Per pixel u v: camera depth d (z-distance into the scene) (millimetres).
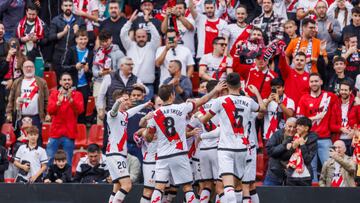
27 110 52969
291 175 46688
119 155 44406
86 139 52969
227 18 56969
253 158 44125
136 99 49688
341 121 50562
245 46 51781
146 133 44000
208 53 54312
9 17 57219
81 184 46281
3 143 51750
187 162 43969
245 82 51938
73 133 51938
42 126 53156
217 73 52562
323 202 45656
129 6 58031
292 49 53844
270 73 51312
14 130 52969
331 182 47500
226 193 42688
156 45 54469
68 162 51812
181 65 52125
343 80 50844
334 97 50469
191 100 44188
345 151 49094
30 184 46469
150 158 45094
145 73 54156
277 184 47375
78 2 57344
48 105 51688
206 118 43469
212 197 46188
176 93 51375
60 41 55750
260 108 47125
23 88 53062
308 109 50469
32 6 55844
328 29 54969
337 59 52062
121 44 55469
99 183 46500
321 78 53438
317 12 55156
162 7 57688
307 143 47281
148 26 54469
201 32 55438
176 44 53875
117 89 50719
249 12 57531
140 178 48375
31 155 49250
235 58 52062
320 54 53562
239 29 55125
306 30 53531
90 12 57375
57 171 48031
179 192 46250
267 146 47594
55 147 51750
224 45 53156
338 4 55500
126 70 52125
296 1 56844
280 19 55125
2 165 49281
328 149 50188
